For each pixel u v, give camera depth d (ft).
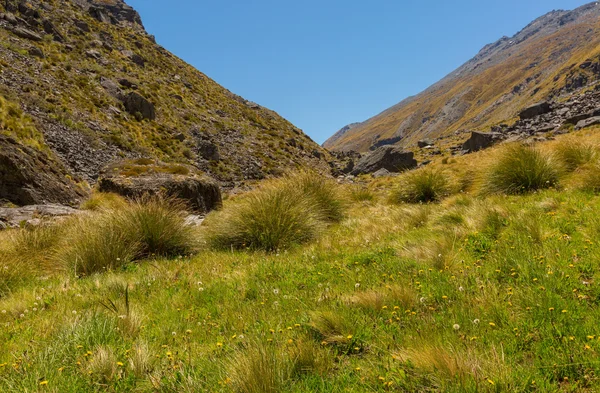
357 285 15.78
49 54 116.26
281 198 31.78
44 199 48.52
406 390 8.84
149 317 15.39
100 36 168.66
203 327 13.91
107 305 16.40
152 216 29.58
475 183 39.75
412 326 11.73
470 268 16.48
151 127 113.50
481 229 22.08
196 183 54.95
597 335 9.80
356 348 11.11
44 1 164.25
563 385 8.52
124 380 10.12
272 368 9.50
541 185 32.71
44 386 9.73
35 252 27.45
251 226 29.17
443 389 8.35
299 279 18.44
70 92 100.01
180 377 9.98
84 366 10.89
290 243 27.86
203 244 30.14
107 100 110.22
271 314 14.25
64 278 22.74
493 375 8.51
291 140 175.22
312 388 9.18
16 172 46.29
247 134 154.10
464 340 10.46
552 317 11.14
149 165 59.77
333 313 12.50
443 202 35.42
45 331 13.94
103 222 28.45
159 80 161.58
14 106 68.80
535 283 13.78
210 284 19.24
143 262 26.17
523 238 18.92
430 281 15.58
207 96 183.01
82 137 83.10
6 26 116.06
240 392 9.10
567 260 15.43
